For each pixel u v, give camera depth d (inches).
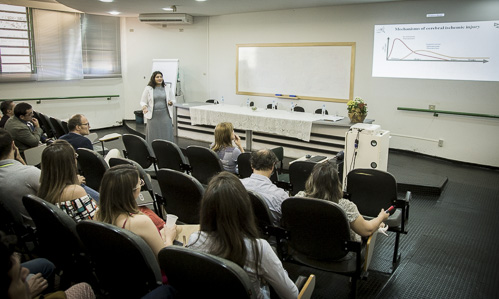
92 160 123.6
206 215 56.9
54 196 85.1
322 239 84.9
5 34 296.7
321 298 100.9
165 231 79.5
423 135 259.6
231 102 350.6
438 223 155.3
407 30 254.5
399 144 271.6
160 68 355.3
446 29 240.1
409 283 110.1
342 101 289.3
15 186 94.1
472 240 139.9
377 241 136.8
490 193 191.9
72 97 340.8
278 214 96.0
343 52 282.7
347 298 101.0
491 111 231.5
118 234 60.2
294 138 239.3
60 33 324.8
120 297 70.9
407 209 118.0
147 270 62.0
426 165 240.4
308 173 128.6
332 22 284.0
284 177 161.9
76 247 75.9
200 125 291.4
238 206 55.9
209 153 140.8
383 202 114.0
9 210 95.0
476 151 239.8
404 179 201.0
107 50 358.3
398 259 123.1
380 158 167.9
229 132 148.3
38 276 62.5
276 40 313.6
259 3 270.2
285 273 60.7
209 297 54.0
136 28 365.1
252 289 51.1
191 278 53.2
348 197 118.8
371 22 268.1
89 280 80.8
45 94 325.7
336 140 221.5
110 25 356.5
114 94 370.9
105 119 369.1
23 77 309.0
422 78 253.6
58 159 85.4
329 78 292.7
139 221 69.9
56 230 75.5
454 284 110.3
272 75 320.5
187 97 372.2
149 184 119.9
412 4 250.4
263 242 58.0
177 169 158.7
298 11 297.9
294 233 87.9
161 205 116.5
